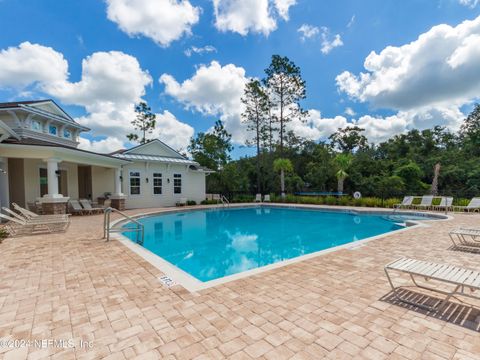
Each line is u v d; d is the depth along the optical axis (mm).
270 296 3293
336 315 2807
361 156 32281
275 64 23234
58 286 3646
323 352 2178
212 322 2664
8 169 11578
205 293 3393
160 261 4875
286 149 30922
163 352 2188
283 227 11492
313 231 10609
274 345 2277
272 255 7273
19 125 11828
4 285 3686
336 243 8648
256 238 9344
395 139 36438
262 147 28016
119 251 5641
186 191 19859
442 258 5000
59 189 13773
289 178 27062
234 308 2969
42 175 12578
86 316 2797
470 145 27094
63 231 8133
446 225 8914
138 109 28594
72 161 11609
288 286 3619
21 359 2096
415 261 3535
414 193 19141
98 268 4457
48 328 2562
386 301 3150
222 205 18562
